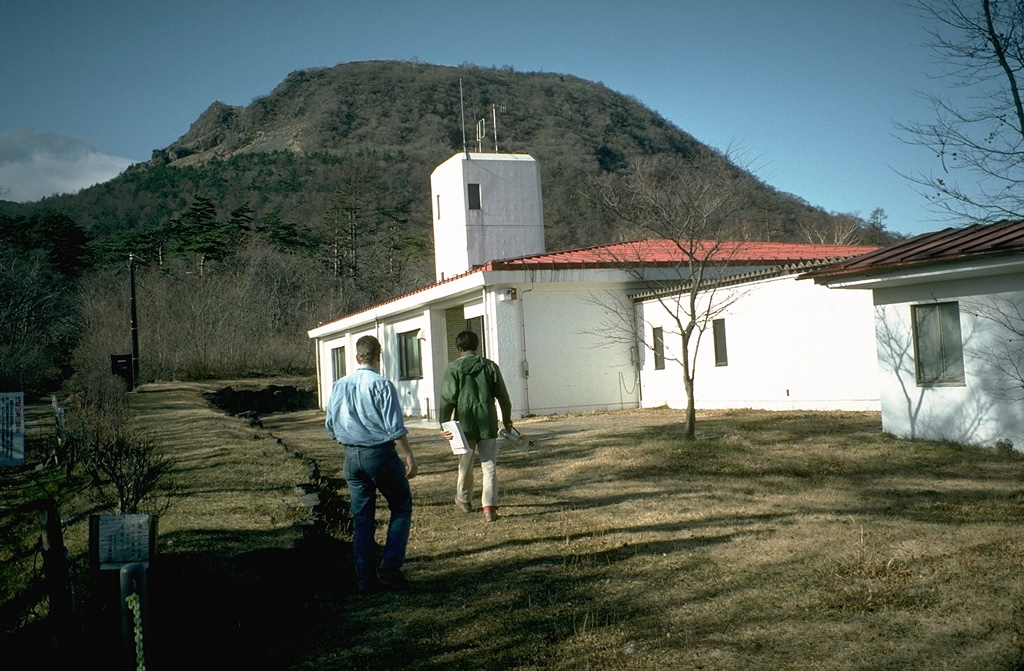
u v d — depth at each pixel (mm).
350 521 7656
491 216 26922
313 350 48344
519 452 11938
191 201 114562
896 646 3969
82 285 47938
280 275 60250
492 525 7266
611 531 6770
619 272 18672
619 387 19188
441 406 7621
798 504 7457
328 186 110000
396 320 23797
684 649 4109
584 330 18828
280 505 7168
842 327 14336
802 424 12844
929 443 10617
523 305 18234
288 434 18859
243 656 4359
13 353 25469
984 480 8523
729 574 5352
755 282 16125
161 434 13992
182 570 4926
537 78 179625
